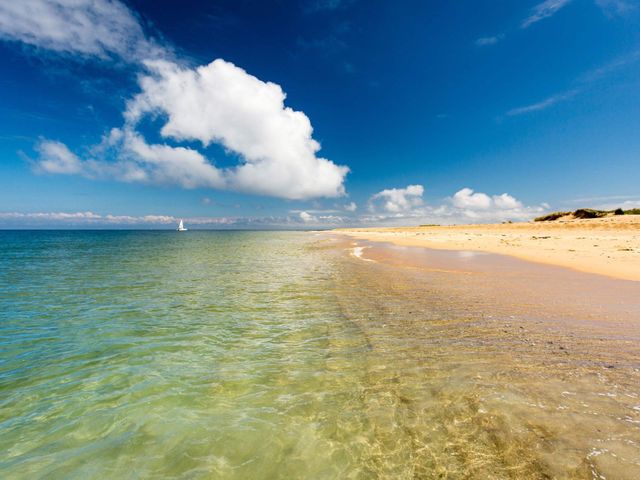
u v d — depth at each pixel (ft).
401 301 39.99
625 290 40.57
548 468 12.13
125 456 14.94
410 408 17.21
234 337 29.86
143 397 20.03
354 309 37.37
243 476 13.46
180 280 60.13
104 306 41.50
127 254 119.85
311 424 16.65
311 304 40.86
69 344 28.81
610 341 24.02
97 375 23.00
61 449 15.57
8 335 31.09
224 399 19.54
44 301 44.24
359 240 208.54
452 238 161.38
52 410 18.81
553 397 16.81
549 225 222.48
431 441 14.55
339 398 18.83
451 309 35.24
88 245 181.68
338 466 13.69
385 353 24.48
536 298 38.11
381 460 13.79
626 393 16.81
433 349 24.57
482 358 22.35
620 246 89.04
